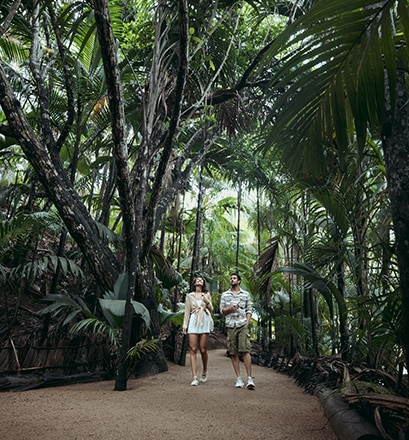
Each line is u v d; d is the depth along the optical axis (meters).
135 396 3.50
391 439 1.89
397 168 1.95
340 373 3.57
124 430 2.38
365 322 3.44
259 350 7.84
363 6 1.69
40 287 5.80
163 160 4.33
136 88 5.99
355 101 1.91
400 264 1.89
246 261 11.62
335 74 2.07
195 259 7.25
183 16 3.33
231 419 2.74
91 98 5.22
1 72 4.05
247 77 5.68
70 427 2.40
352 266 3.76
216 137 6.61
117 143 4.00
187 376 5.07
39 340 4.38
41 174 4.28
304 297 6.79
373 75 1.80
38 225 4.33
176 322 6.09
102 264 4.67
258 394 3.82
